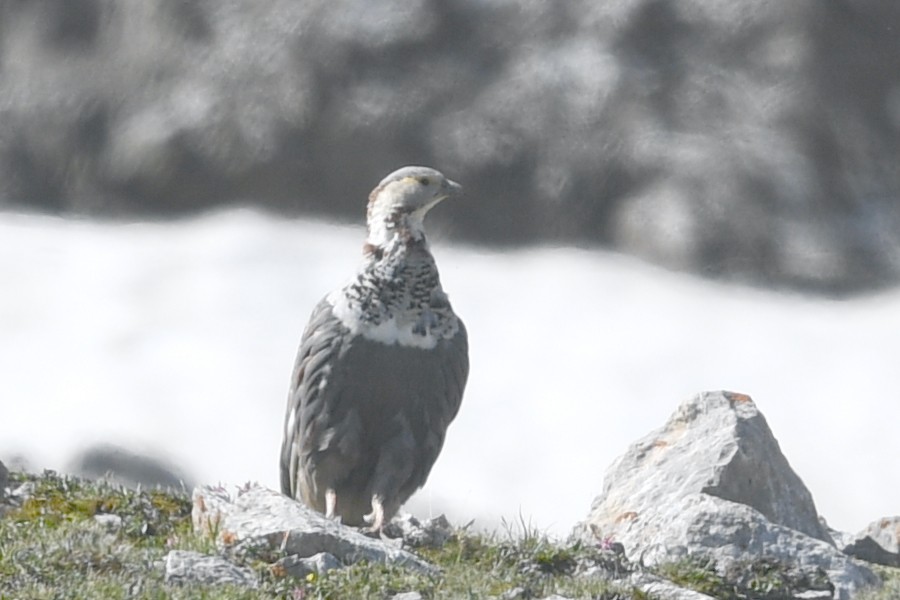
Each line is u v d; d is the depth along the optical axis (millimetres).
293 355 31188
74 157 40031
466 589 9258
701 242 35844
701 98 37375
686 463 11672
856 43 38281
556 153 37219
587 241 36750
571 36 38562
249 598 8703
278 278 34344
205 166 38750
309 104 38281
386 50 38562
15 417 27828
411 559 9578
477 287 34719
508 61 38406
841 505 26266
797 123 37281
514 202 37344
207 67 39344
